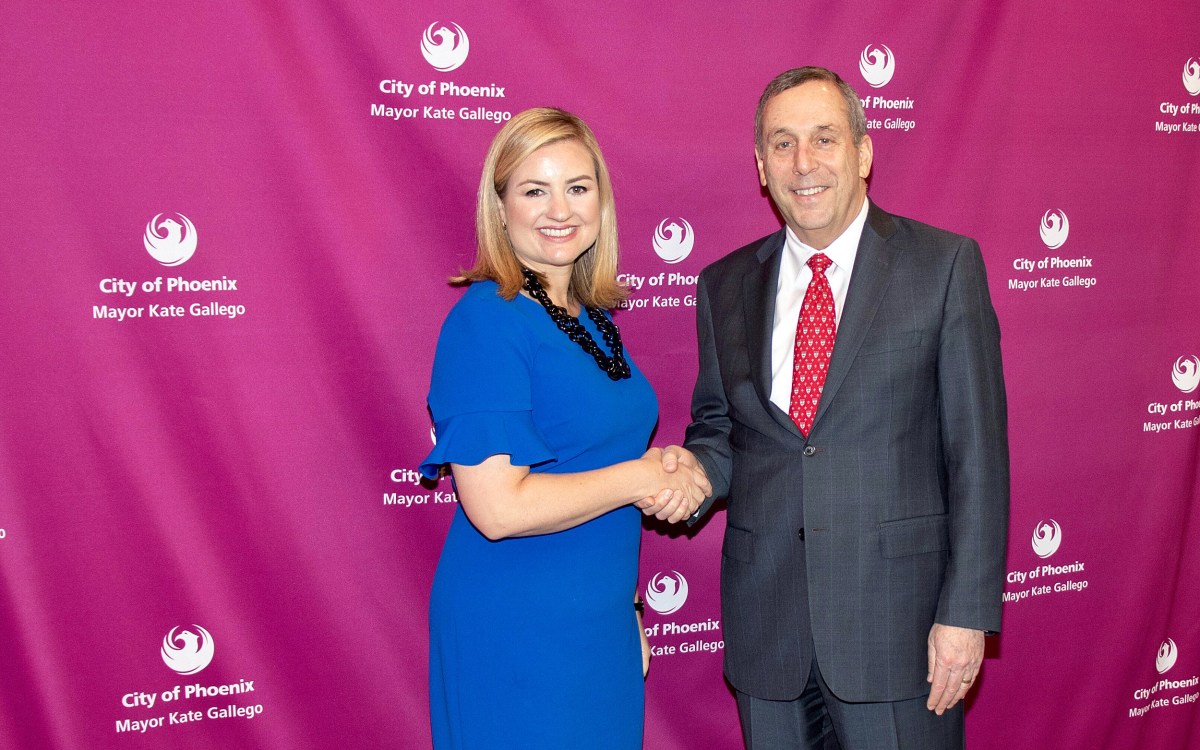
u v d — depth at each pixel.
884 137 2.45
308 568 2.18
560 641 1.72
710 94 2.33
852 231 1.92
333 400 2.16
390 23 2.11
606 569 1.79
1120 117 2.65
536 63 2.21
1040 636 2.74
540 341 1.70
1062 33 2.57
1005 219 2.57
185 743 2.14
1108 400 2.72
